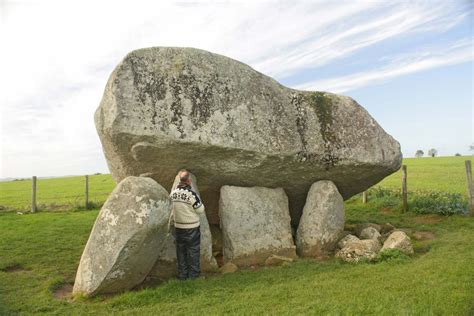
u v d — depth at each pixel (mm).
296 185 9633
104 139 8164
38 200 21656
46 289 6762
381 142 9633
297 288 6344
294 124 8836
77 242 10109
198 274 7332
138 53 7754
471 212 11992
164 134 7594
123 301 6090
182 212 7297
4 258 8586
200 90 8008
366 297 5699
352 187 10469
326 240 9023
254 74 8703
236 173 8750
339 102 9531
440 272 6645
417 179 23891
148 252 6680
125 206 6547
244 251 8453
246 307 5605
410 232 10398
